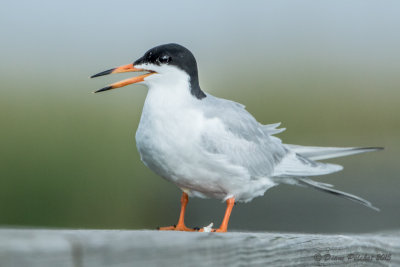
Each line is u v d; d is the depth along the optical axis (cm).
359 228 1170
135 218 1528
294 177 816
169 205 1478
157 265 324
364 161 1495
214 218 1241
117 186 1582
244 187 713
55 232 325
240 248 387
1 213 1555
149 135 671
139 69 697
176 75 685
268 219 1191
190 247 347
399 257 515
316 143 1864
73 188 1595
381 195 1258
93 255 298
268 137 794
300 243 441
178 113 668
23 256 275
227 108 734
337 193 811
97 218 1551
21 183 1595
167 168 682
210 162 674
